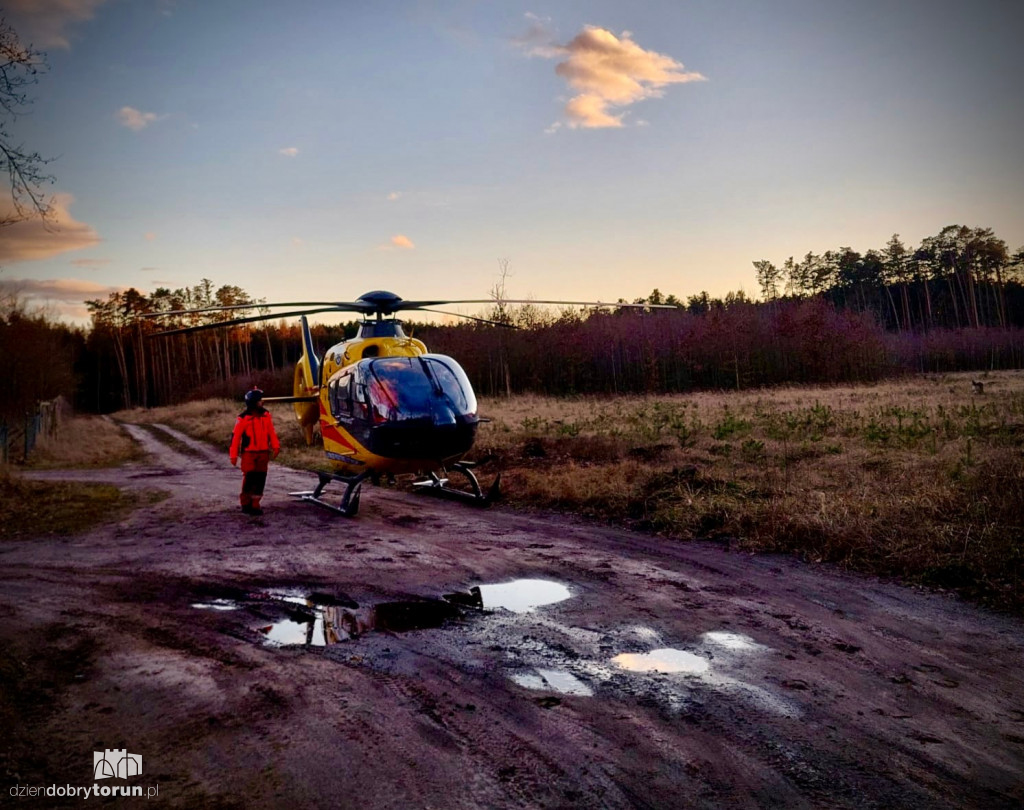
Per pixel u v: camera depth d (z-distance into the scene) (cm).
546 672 428
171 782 307
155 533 866
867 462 1002
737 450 1212
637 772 312
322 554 744
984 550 600
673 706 378
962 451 1000
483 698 392
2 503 1046
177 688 408
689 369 3909
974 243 7788
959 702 378
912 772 309
